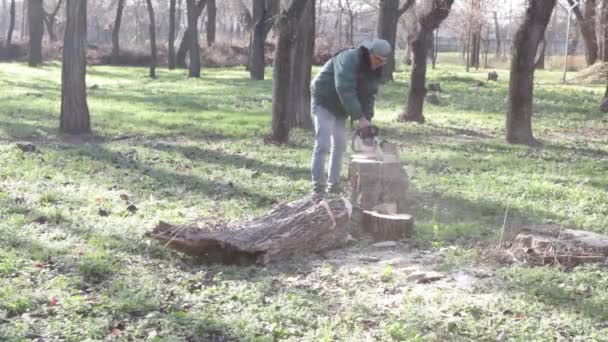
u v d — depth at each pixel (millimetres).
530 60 16750
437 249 7289
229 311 5441
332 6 78750
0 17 136875
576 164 13961
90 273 6223
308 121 18234
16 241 7008
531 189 10633
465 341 4844
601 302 5508
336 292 5969
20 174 10875
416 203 9641
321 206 7184
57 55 59531
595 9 52438
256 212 8781
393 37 36500
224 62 61375
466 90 33781
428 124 21109
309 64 18078
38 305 5395
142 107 23734
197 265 6820
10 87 30234
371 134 8312
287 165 12703
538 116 25031
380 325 5121
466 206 9492
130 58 60531
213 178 11211
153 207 8953
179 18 84500
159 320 5152
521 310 5383
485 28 85125
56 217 8117
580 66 65750
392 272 6352
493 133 19516
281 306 5531
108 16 106438
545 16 16328
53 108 22250
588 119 24469
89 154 13250
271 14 39625
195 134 17453
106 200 9242
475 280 6148
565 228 7711
